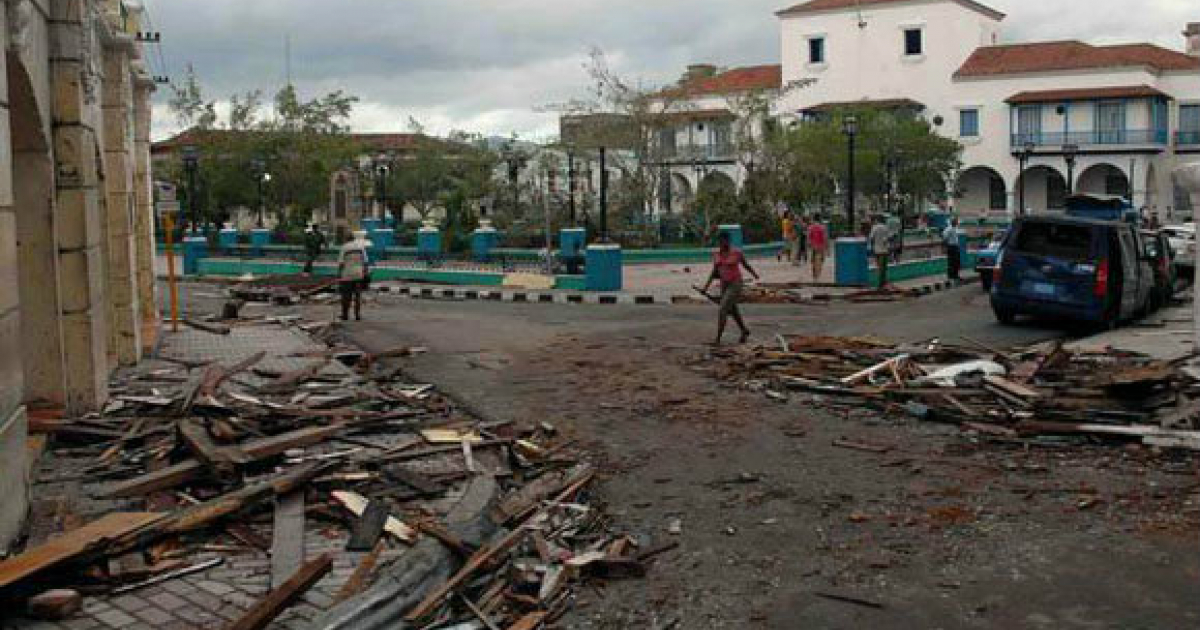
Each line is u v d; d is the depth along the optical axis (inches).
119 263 597.6
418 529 296.5
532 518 329.1
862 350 602.5
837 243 1137.4
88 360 446.6
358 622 240.7
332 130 2273.6
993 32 2834.6
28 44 368.2
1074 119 2480.3
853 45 2746.1
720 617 256.2
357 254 875.4
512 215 1865.2
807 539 311.9
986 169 2652.6
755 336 747.4
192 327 815.7
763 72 2977.4
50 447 396.8
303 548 286.0
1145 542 300.2
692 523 330.3
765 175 2047.2
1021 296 753.0
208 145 2186.3
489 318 892.0
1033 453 401.7
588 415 485.7
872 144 2315.5
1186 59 2504.9
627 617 257.3
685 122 2444.6
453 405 508.4
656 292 1107.3
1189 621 245.8
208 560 280.2
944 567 285.0
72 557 255.4
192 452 361.7
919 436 433.7
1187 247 1264.8
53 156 435.5
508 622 253.4
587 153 1824.6
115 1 585.0
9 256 301.0
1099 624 245.0
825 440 430.9
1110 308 738.2
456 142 2504.9
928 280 1223.5
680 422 469.1
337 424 422.3
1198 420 415.8
